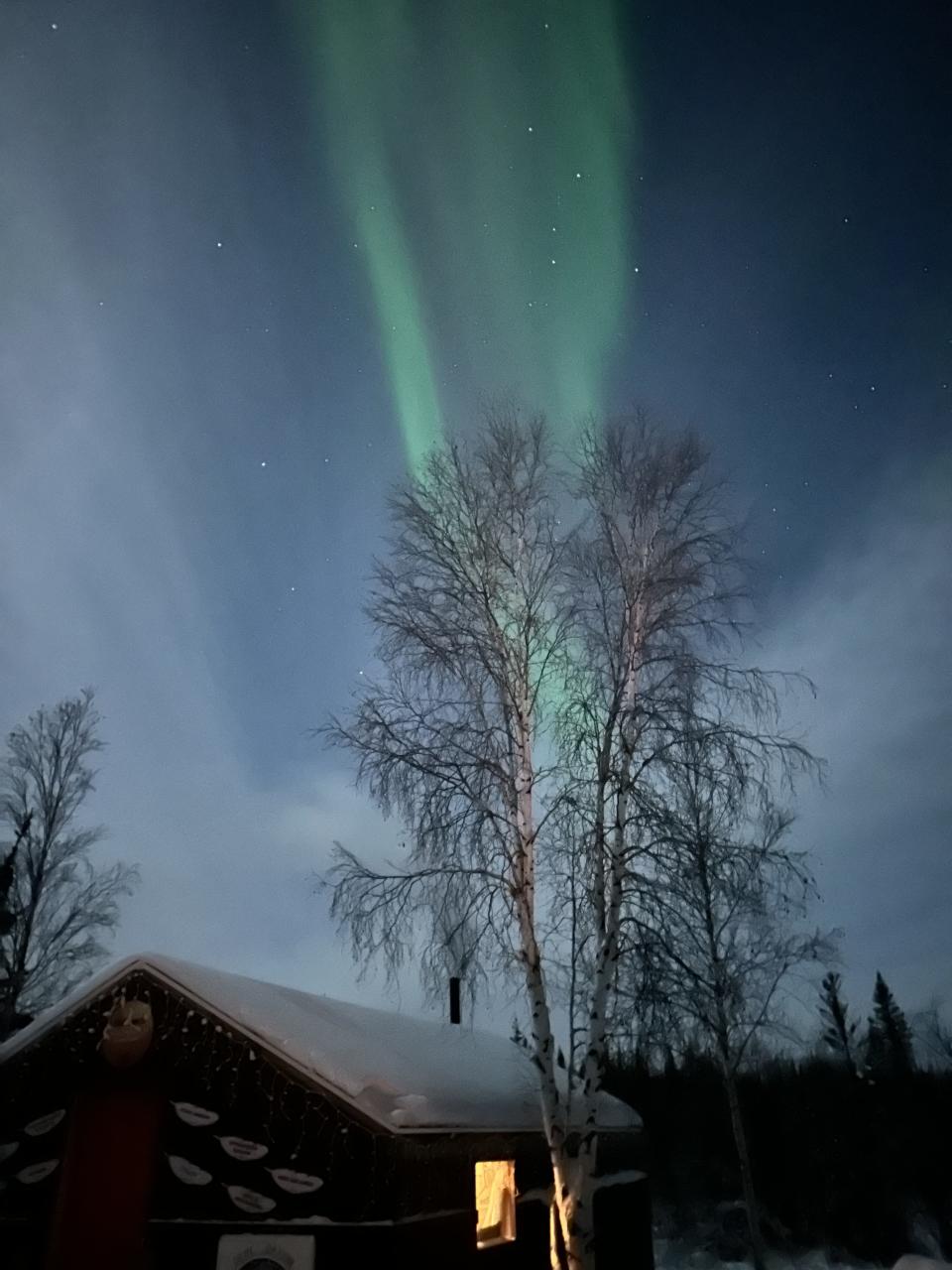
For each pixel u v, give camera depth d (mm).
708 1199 26828
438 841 12266
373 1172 10195
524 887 12102
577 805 12242
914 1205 24109
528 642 13438
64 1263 10602
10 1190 11086
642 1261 16797
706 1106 28031
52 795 27438
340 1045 11781
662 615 13242
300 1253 10133
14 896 26188
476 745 12773
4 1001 25297
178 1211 10633
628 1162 17172
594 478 14188
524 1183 13469
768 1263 23453
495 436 14500
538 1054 11445
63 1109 11281
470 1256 11633
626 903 11945
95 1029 11508
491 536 13859
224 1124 10867
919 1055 40812
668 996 11617
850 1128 25719
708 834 12344
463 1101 12203
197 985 11297
